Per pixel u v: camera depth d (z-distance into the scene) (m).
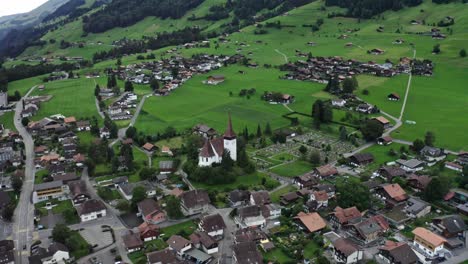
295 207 154.62
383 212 155.25
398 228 145.00
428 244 129.25
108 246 139.62
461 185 171.38
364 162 199.75
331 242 134.25
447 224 139.38
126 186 175.50
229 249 136.50
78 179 188.12
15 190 181.12
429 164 195.75
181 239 136.25
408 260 124.38
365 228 138.50
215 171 182.75
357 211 148.88
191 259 132.00
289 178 187.25
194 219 155.12
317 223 143.75
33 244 141.25
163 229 148.88
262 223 147.62
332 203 160.12
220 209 162.38
